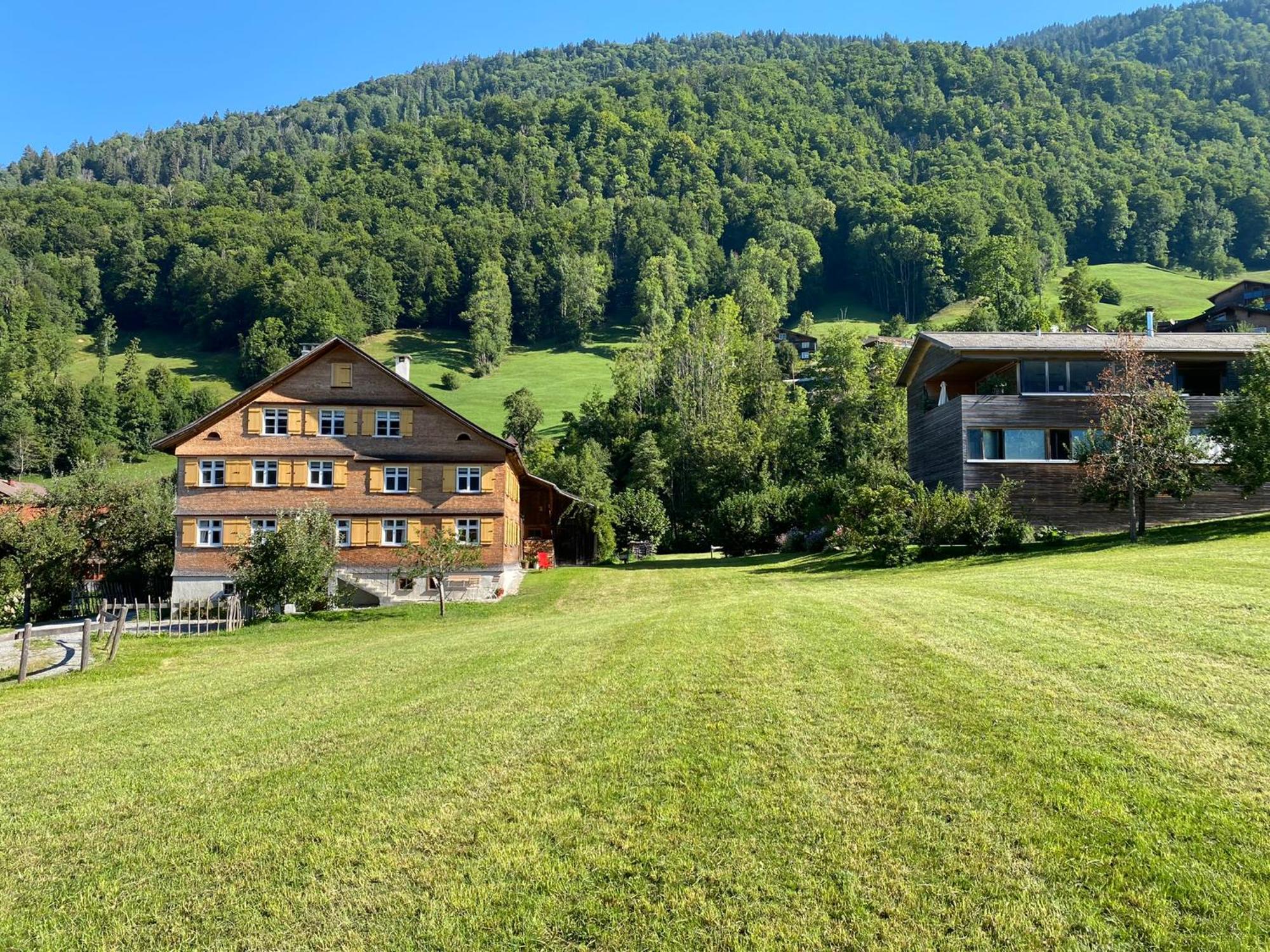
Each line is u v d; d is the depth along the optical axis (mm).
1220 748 7855
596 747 9328
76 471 41250
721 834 7035
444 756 9531
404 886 6645
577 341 148750
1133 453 30641
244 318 138625
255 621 31859
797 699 10508
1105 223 170500
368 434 40250
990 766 7859
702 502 68375
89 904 6762
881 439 67562
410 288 152750
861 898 5996
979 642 13125
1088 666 10961
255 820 8133
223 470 39781
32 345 122250
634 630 18156
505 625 27031
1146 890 5793
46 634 29062
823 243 177500
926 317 148625
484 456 40375
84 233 158000
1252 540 25844
